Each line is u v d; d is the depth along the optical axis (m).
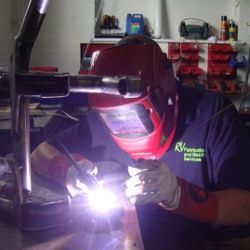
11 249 0.70
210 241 1.31
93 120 1.45
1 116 2.02
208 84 3.92
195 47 3.92
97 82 0.66
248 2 4.02
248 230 1.24
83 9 3.93
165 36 4.07
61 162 1.19
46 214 0.78
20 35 0.69
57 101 2.52
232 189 1.15
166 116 1.05
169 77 1.07
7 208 0.83
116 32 4.01
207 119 1.29
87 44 3.71
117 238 0.75
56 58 3.99
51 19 3.92
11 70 0.70
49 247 0.71
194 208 1.05
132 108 0.96
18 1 3.91
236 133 1.27
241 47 4.02
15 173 0.81
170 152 1.30
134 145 1.06
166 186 1.00
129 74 0.95
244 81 4.00
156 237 1.31
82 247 0.71
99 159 1.41
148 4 4.02
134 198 0.98
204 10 4.07
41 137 1.92
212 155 1.28
